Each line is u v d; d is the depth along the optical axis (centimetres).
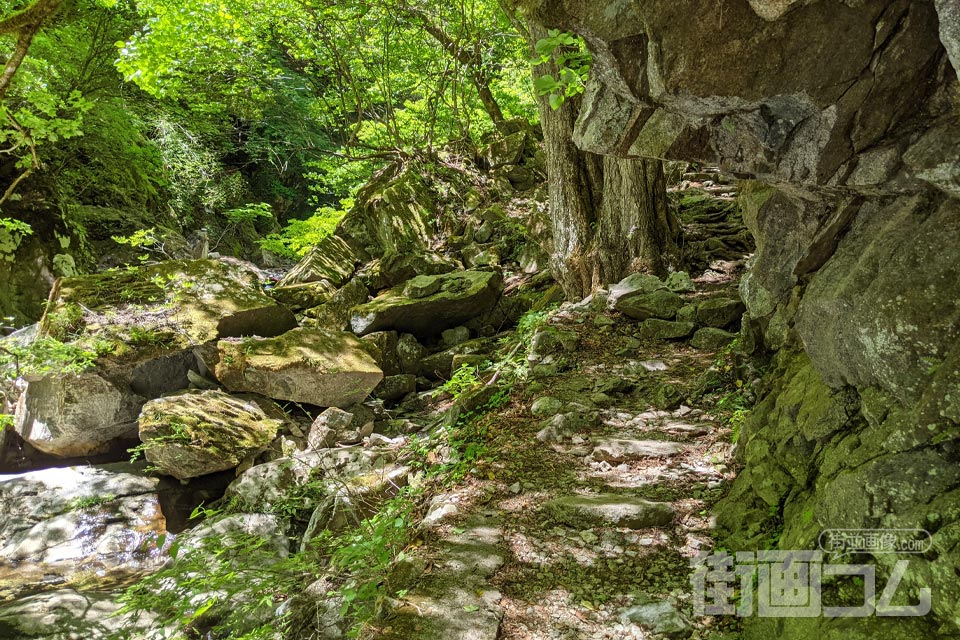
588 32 269
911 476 226
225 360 801
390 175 1327
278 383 806
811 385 337
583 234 834
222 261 966
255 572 427
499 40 1228
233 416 753
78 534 646
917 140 242
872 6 223
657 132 306
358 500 547
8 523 656
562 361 639
